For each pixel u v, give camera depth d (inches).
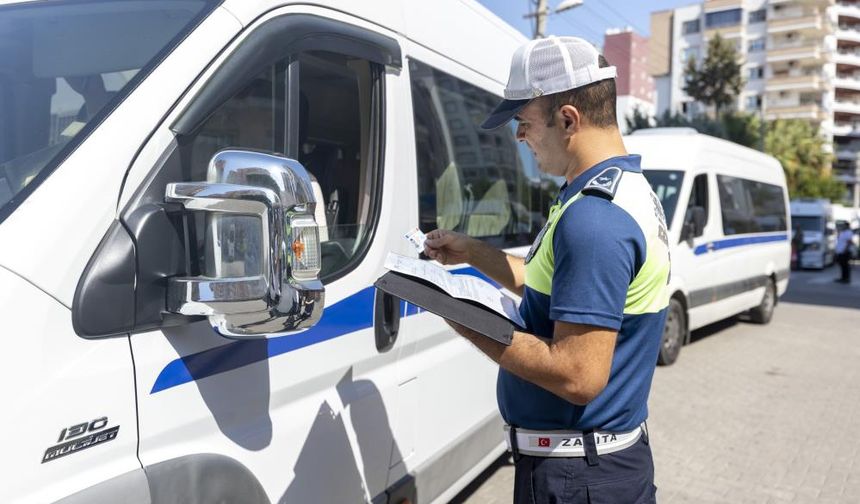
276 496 71.1
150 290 53.9
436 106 108.1
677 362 299.1
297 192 54.7
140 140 54.9
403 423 96.7
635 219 59.5
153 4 63.7
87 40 61.2
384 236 90.6
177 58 59.6
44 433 47.8
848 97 2605.8
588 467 64.1
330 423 79.7
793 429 213.5
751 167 367.9
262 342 69.3
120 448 53.7
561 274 58.7
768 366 298.2
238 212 53.1
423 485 101.9
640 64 2452.0
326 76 82.0
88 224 50.4
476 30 128.6
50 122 55.7
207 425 62.6
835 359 316.2
